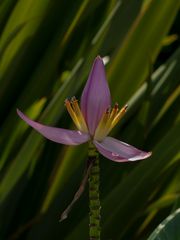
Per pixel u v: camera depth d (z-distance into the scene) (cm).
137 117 263
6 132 269
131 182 248
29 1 258
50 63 268
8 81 269
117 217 250
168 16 251
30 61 269
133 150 148
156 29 251
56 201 260
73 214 258
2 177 261
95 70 150
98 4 267
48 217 261
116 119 150
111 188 266
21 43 264
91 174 147
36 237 262
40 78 269
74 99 152
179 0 249
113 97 256
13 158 269
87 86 150
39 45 268
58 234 260
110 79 254
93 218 146
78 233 244
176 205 226
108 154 147
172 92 270
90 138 148
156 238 160
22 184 267
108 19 261
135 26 251
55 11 263
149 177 247
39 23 264
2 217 264
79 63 258
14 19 262
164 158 246
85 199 258
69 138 148
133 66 254
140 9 258
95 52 255
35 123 147
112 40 258
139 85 258
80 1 263
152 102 269
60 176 261
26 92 270
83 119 149
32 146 244
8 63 267
